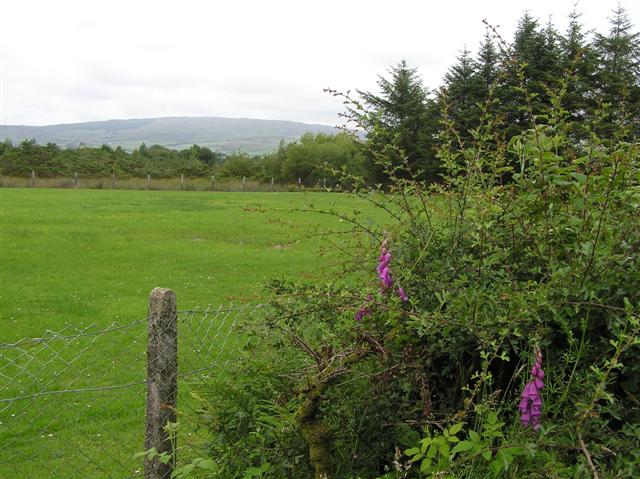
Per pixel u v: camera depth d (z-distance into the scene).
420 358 3.43
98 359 8.25
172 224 25.92
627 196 3.39
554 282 3.22
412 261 3.85
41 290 13.16
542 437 2.82
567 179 3.54
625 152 3.46
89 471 5.54
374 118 4.05
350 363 3.37
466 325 3.20
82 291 13.20
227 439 3.51
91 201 37.62
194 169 70.25
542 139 3.51
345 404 3.53
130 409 6.75
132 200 39.53
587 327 3.29
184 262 17.20
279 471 3.43
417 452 2.83
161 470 4.06
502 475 2.89
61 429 6.32
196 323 9.02
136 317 11.05
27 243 19.53
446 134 4.16
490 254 3.68
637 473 2.66
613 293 3.29
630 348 3.13
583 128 3.56
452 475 2.79
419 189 4.00
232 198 42.62
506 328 3.08
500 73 4.06
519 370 3.21
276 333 3.80
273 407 3.55
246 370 3.67
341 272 4.21
